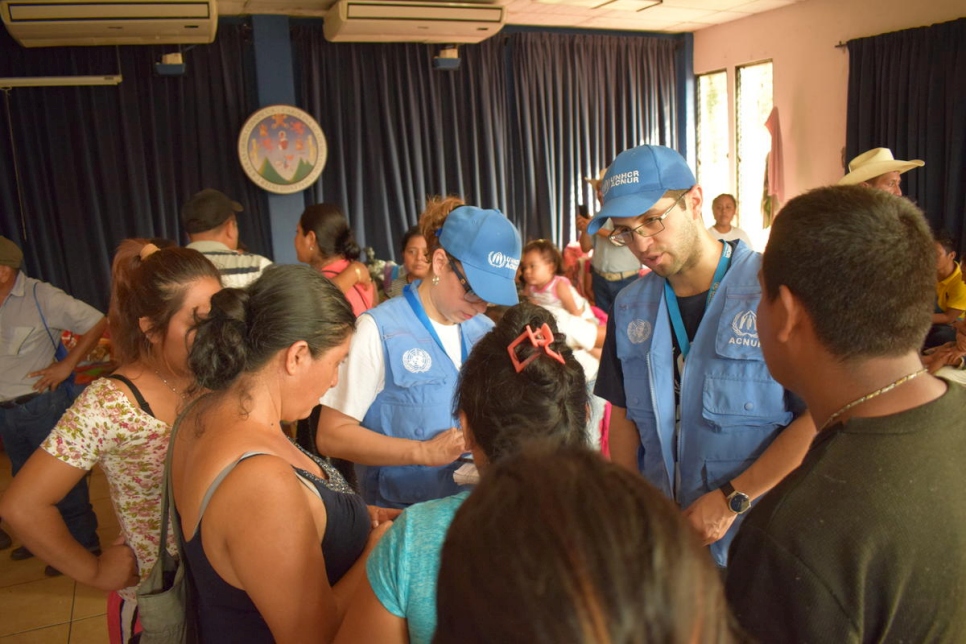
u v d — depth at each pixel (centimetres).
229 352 103
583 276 564
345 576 109
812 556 72
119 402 139
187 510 102
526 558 40
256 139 562
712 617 41
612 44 705
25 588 308
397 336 162
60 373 303
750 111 712
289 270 111
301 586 96
